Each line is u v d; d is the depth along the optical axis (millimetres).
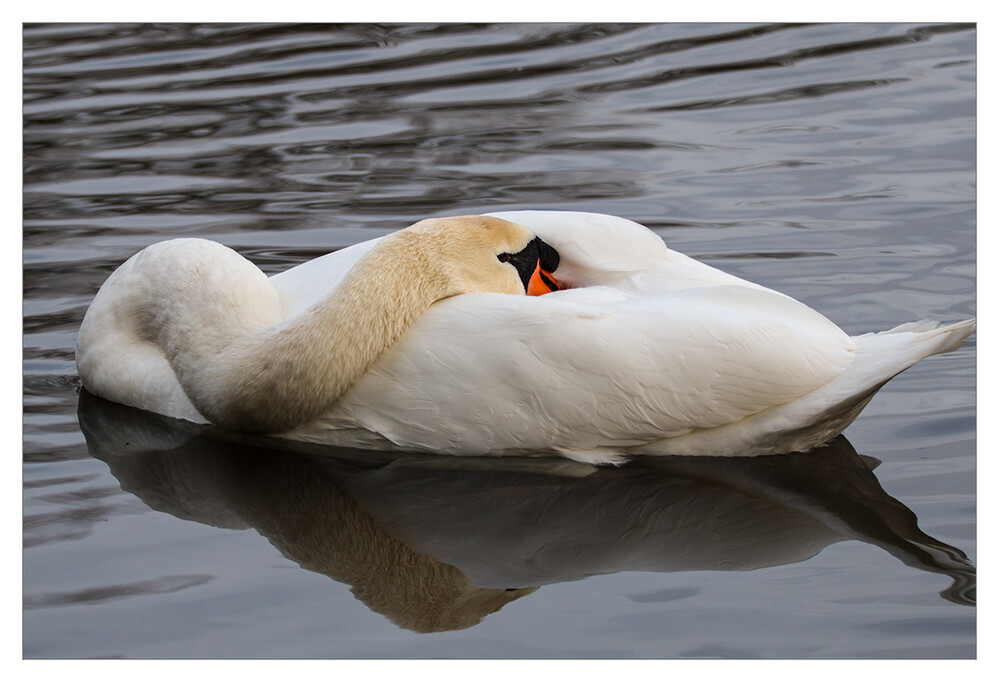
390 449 11547
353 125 20047
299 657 8562
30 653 8602
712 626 8828
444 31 24516
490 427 11172
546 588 9398
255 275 12320
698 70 21812
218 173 18484
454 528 10312
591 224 12680
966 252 15273
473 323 11141
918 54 21750
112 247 16188
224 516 10555
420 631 8875
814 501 10594
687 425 11125
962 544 9844
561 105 20578
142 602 9242
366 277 11258
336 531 10289
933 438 11609
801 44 22766
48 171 18578
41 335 14172
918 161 17750
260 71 22562
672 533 10156
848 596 9164
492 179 17938
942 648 8500
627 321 11008
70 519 10469
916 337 11031
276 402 11484
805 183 17359
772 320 11039
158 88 21781
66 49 23922
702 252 15500
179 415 12391
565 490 10898
